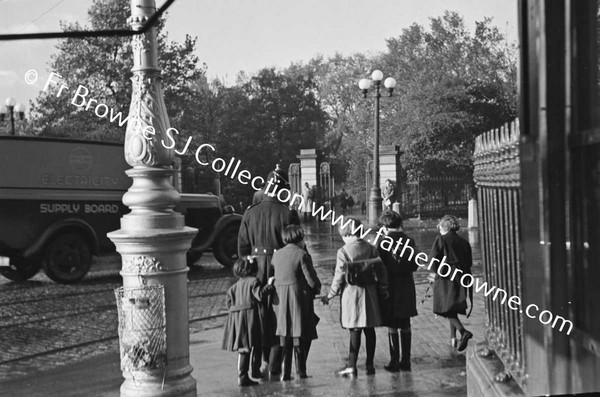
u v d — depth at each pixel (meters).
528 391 1.90
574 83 1.72
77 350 9.30
